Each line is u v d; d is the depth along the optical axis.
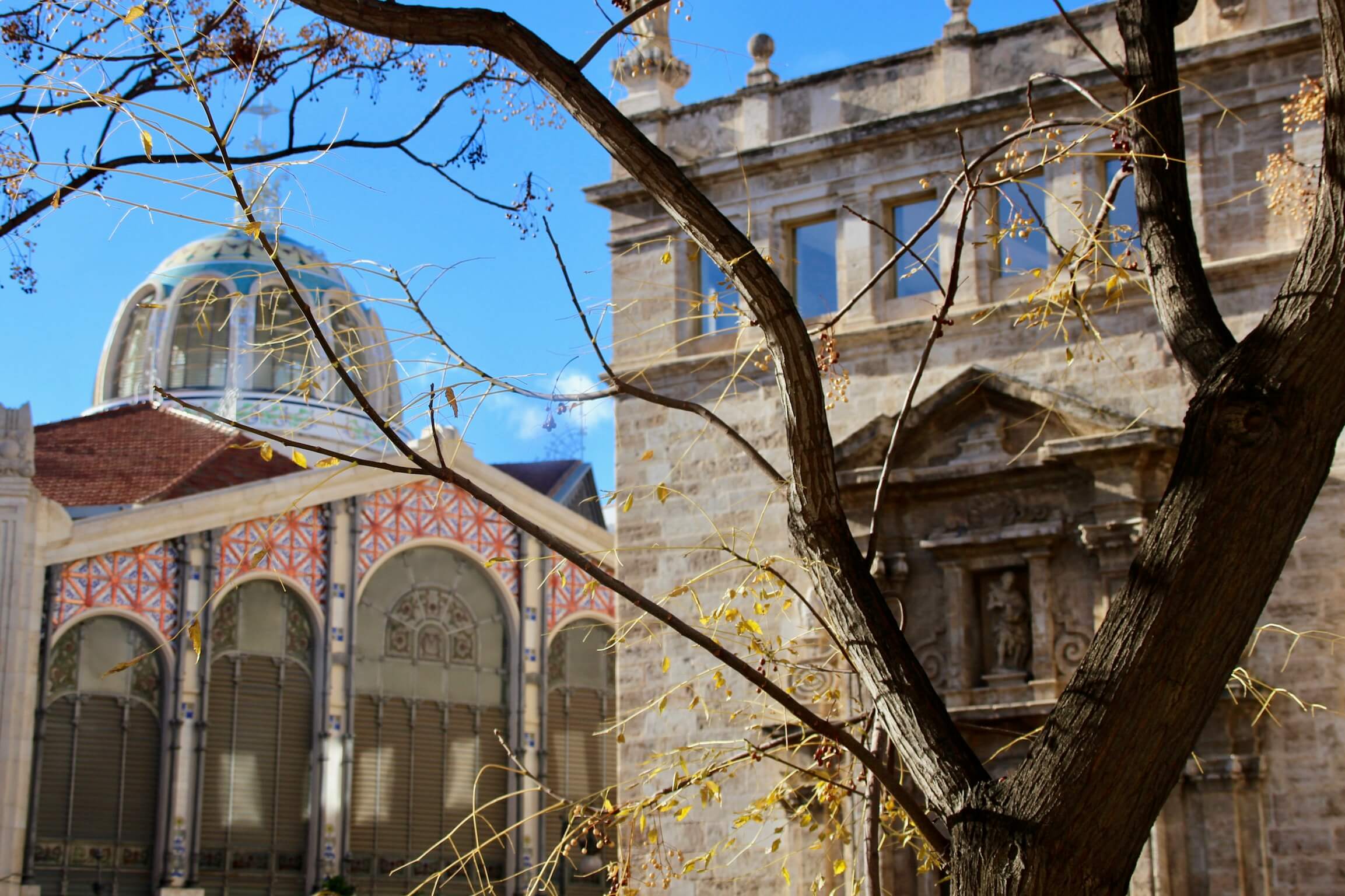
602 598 49.09
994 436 26.55
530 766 46.41
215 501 42.06
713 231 9.64
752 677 9.91
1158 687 8.12
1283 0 25.50
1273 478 8.32
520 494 47.81
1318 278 8.55
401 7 9.77
